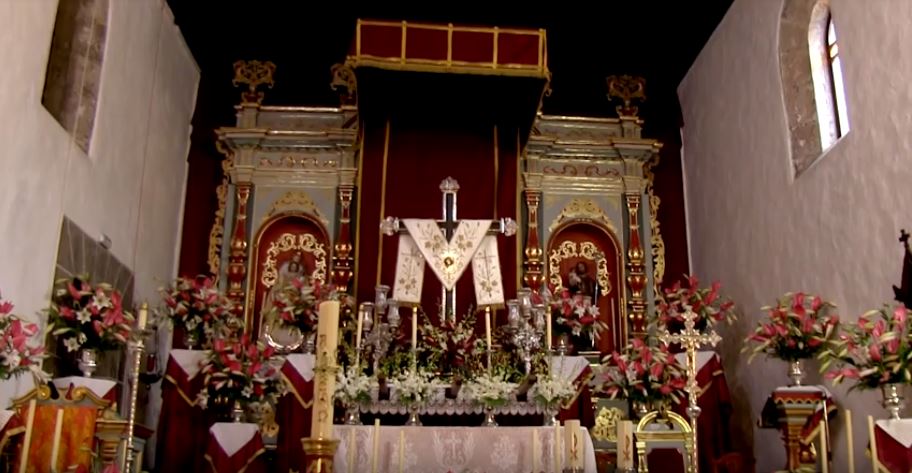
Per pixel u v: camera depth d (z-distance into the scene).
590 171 12.70
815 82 9.89
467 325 9.89
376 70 10.18
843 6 8.78
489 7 12.70
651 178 12.89
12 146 7.35
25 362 6.55
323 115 12.66
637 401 9.34
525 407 8.49
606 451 10.52
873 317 7.96
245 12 12.56
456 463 7.57
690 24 12.49
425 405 8.46
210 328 10.01
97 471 6.70
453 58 10.23
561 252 12.44
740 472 9.18
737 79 11.45
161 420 9.46
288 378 8.72
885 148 8.02
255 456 8.73
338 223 12.09
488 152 11.71
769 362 10.11
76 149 8.70
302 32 13.09
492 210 11.47
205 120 12.75
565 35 13.19
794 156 9.94
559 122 12.98
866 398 8.02
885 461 6.20
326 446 4.96
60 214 8.34
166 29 11.51
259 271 12.02
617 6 12.45
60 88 9.12
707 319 10.19
